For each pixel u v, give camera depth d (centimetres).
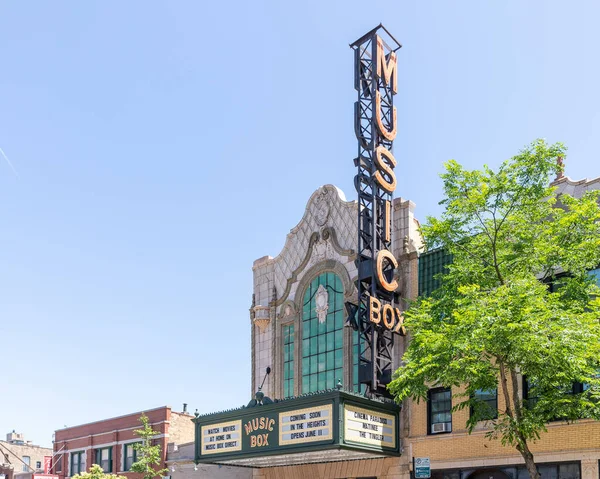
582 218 2325
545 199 2867
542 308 2036
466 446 2875
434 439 2984
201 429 3362
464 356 2134
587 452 2519
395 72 3525
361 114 3391
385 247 3234
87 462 5091
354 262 3422
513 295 2078
